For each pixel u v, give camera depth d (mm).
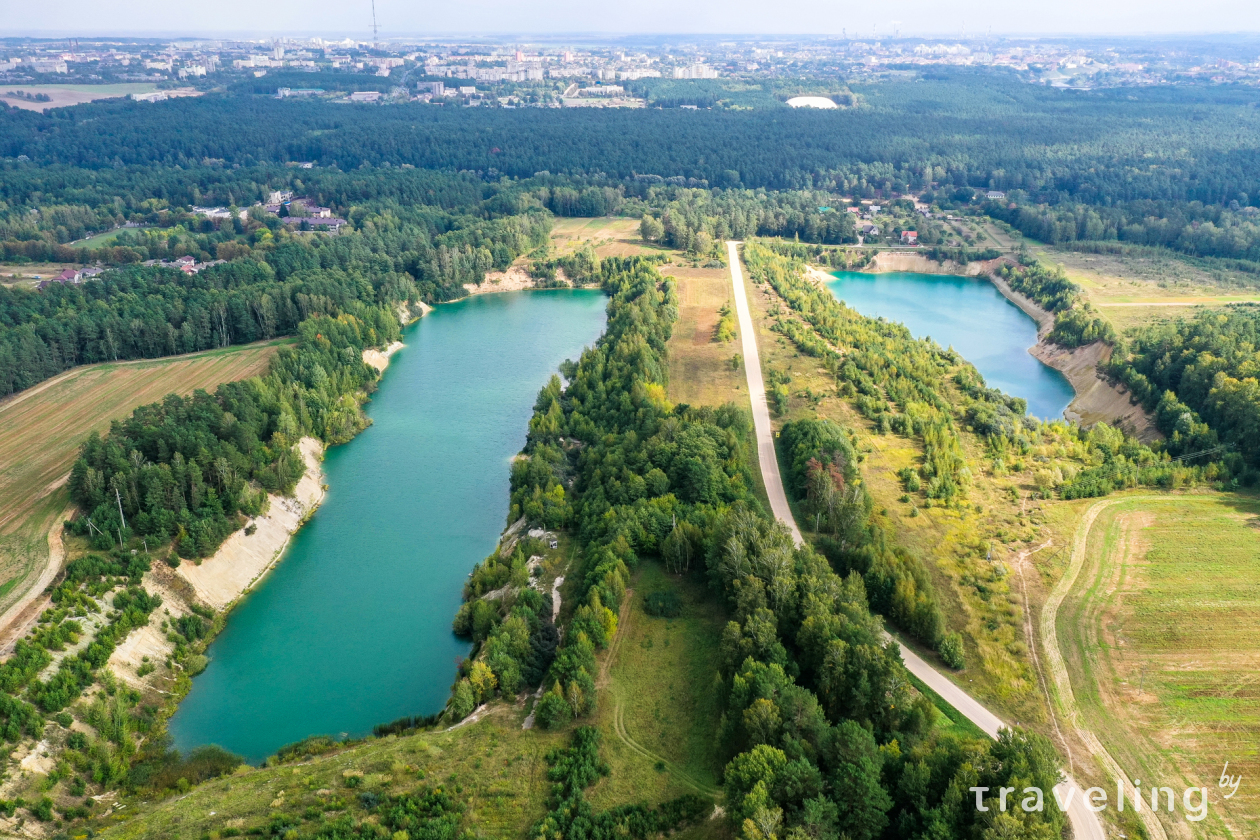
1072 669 128250
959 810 92688
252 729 132750
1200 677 125562
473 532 188375
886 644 124750
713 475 171125
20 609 140125
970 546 160500
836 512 162125
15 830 106938
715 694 120000
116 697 131125
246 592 166875
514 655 132625
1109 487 180875
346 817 102562
